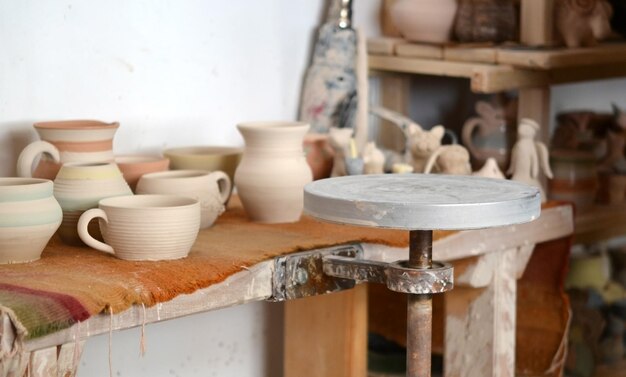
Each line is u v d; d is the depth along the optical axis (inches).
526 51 80.5
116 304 51.1
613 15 93.0
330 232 66.7
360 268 59.1
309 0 86.8
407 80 93.7
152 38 77.2
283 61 85.9
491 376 78.0
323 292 62.1
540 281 83.6
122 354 77.5
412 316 55.9
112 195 61.7
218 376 84.7
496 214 50.9
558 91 110.7
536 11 83.7
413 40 87.9
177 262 57.9
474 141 88.5
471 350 79.0
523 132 81.7
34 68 70.6
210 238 64.4
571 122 98.6
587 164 94.4
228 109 82.8
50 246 62.3
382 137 94.6
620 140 100.0
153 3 76.9
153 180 65.3
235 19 82.0
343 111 83.9
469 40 84.4
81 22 72.8
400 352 91.8
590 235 96.0
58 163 64.4
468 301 78.5
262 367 88.0
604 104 115.8
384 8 93.7
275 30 84.9
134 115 76.9
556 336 82.9
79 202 60.9
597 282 98.3
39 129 65.0
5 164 69.9
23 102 70.4
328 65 84.4
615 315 99.0
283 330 89.1
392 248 66.3
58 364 49.5
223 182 70.2
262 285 59.0
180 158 71.9
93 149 65.1
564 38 84.0
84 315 49.6
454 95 100.3
